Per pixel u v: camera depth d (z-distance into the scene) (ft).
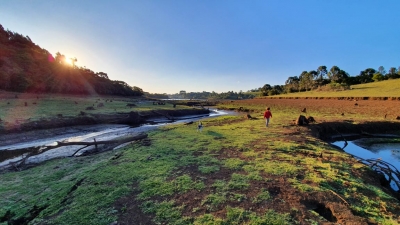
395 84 189.98
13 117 68.59
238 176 21.35
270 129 50.19
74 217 14.94
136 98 294.46
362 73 326.85
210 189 18.65
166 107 151.23
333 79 302.86
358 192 18.39
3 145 48.24
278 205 15.98
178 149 33.01
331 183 19.86
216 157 28.27
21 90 162.71
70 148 43.16
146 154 30.50
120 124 86.07
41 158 36.40
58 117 75.77
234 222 13.78
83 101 153.69
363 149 42.57
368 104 114.32
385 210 15.66
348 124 56.95
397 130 56.13
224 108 188.03
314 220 14.16
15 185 22.31
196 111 143.02
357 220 14.10
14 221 15.39
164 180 20.68
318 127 52.85
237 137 41.50
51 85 196.24
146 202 16.60
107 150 38.68
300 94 262.67
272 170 22.90
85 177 22.74
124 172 23.15
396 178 28.09
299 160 26.66
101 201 16.99
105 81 309.63
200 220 14.05
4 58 180.86
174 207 15.79
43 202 17.92
